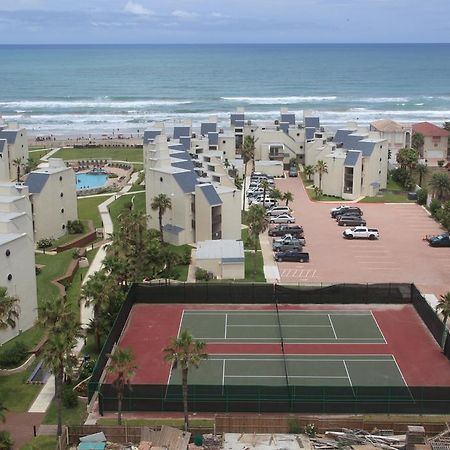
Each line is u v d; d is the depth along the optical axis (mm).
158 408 62562
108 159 194375
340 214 133875
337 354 75438
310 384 68312
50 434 59312
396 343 78250
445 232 123938
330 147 161250
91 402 63656
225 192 114250
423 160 184875
